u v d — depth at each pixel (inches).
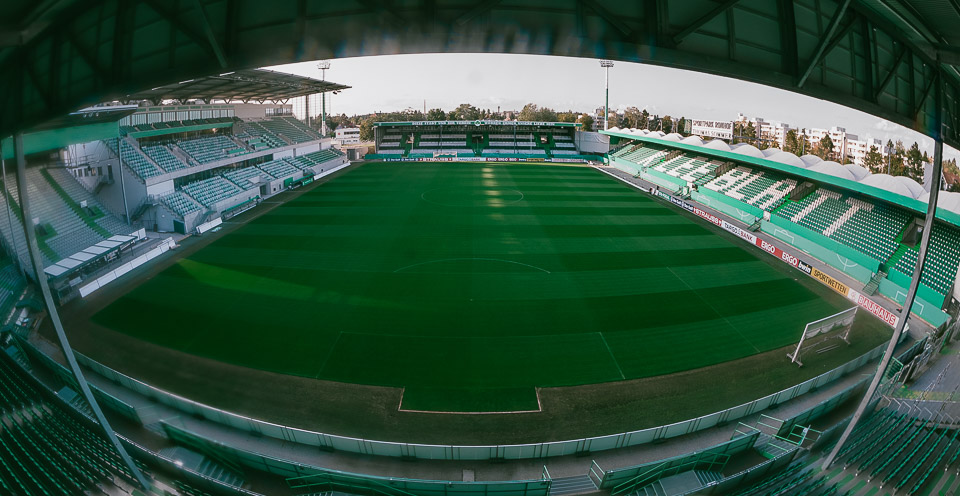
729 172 2049.7
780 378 751.7
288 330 869.8
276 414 655.1
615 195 2119.8
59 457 501.4
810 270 1195.3
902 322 476.7
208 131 2194.9
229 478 533.6
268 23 250.2
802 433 606.9
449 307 968.3
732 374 761.0
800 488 499.5
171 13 249.0
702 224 1652.3
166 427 573.9
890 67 323.3
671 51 268.1
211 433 611.5
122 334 849.5
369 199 1983.3
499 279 1117.7
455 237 1445.6
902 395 693.3
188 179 1768.0
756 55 280.5
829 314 975.6
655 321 925.8
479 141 3671.3
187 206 1562.5
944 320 923.4
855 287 1118.4
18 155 382.3
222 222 1610.5
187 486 497.7
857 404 674.8
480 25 254.7
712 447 552.7
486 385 722.2
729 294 1059.9
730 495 494.3
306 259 1243.8
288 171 2401.6
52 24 269.9
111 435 460.1
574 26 261.3
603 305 989.8
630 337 864.9
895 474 512.4
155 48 260.5
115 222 1392.7
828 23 273.6
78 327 872.3
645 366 778.2
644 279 1132.5
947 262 1051.3
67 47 278.8
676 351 823.1
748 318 947.3
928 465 524.4
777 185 1733.5
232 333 857.5
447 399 690.2
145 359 774.5
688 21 265.0
